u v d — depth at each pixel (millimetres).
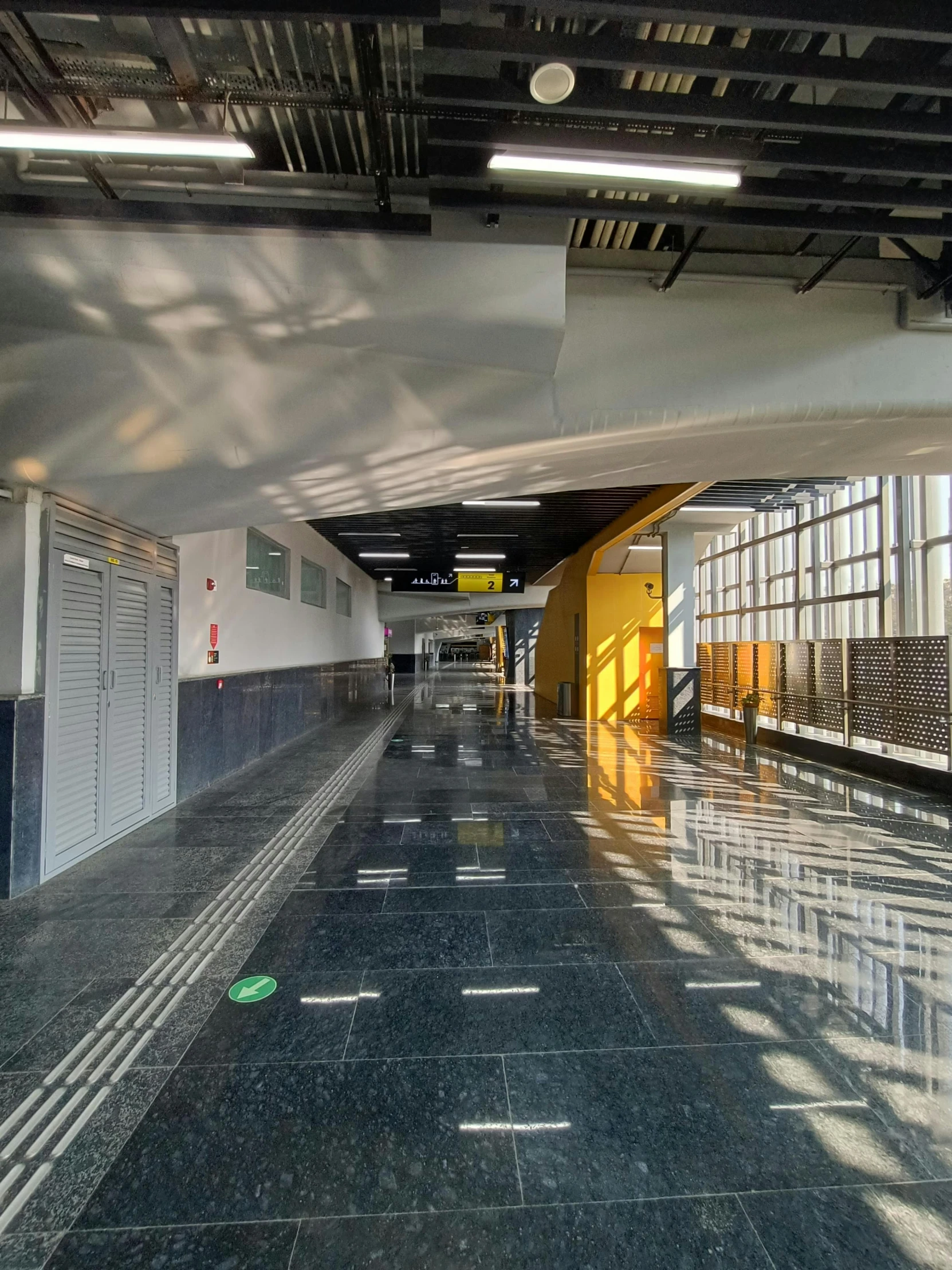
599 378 3658
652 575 12336
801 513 9086
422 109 2264
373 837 4309
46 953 2652
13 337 3088
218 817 4809
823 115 2193
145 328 3105
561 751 8203
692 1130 1685
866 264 3805
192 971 2510
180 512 4105
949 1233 1386
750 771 6805
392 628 29797
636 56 1990
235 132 2689
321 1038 2078
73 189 2914
